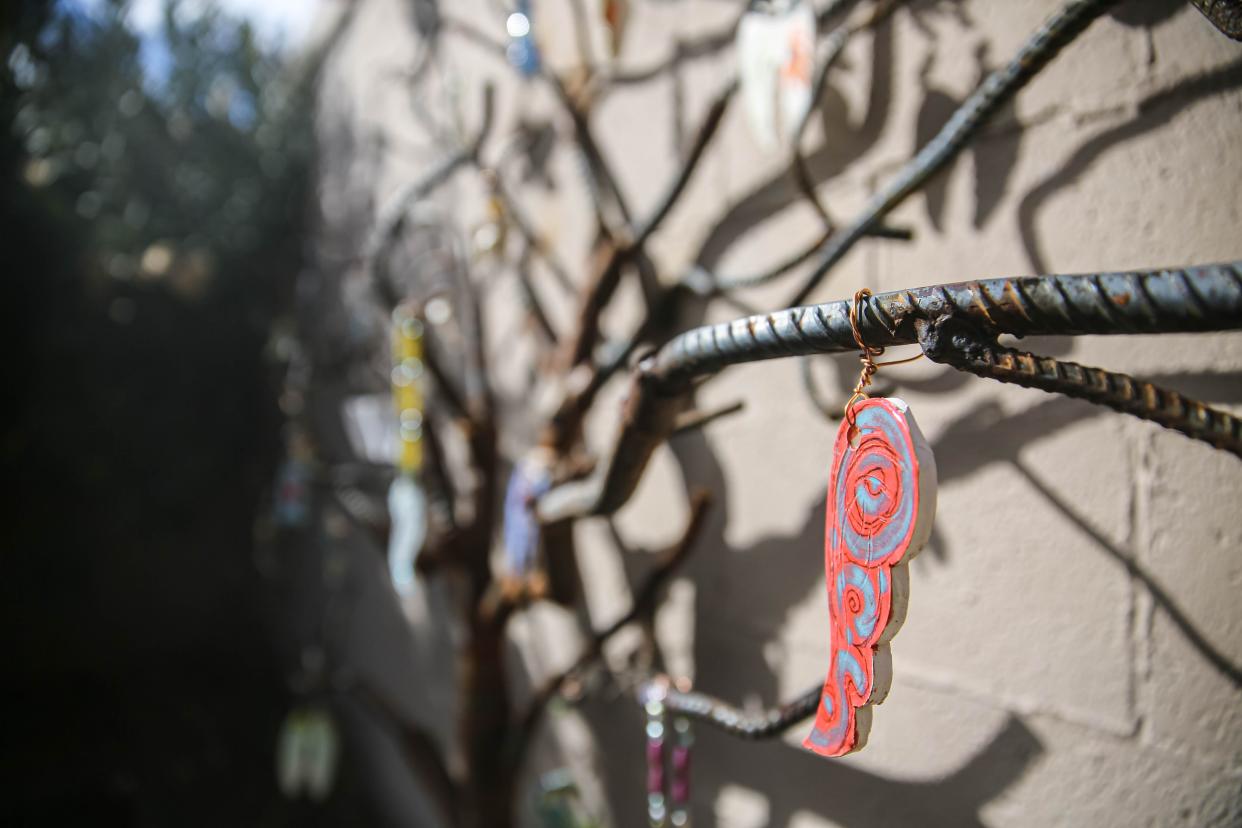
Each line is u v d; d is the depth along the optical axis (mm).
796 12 1026
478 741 1531
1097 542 845
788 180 1188
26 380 2777
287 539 3371
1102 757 837
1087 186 849
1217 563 762
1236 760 745
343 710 3066
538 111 1755
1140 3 810
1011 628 919
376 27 2549
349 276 2734
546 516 1267
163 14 2988
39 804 2564
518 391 1849
